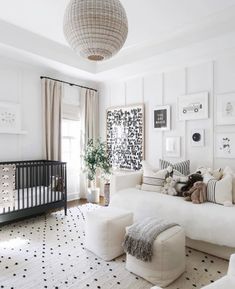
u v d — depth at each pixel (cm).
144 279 216
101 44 152
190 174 361
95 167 480
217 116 372
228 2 270
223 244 250
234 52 355
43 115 441
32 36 357
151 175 372
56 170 401
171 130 428
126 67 427
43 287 204
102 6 142
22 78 418
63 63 413
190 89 404
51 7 283
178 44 348
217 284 140
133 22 312
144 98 466
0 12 294
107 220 251
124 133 493
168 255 207
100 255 254
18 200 340
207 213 267
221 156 367
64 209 408
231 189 294
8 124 392
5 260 249
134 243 219
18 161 402
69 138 505
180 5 276
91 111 525
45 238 305
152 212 313
